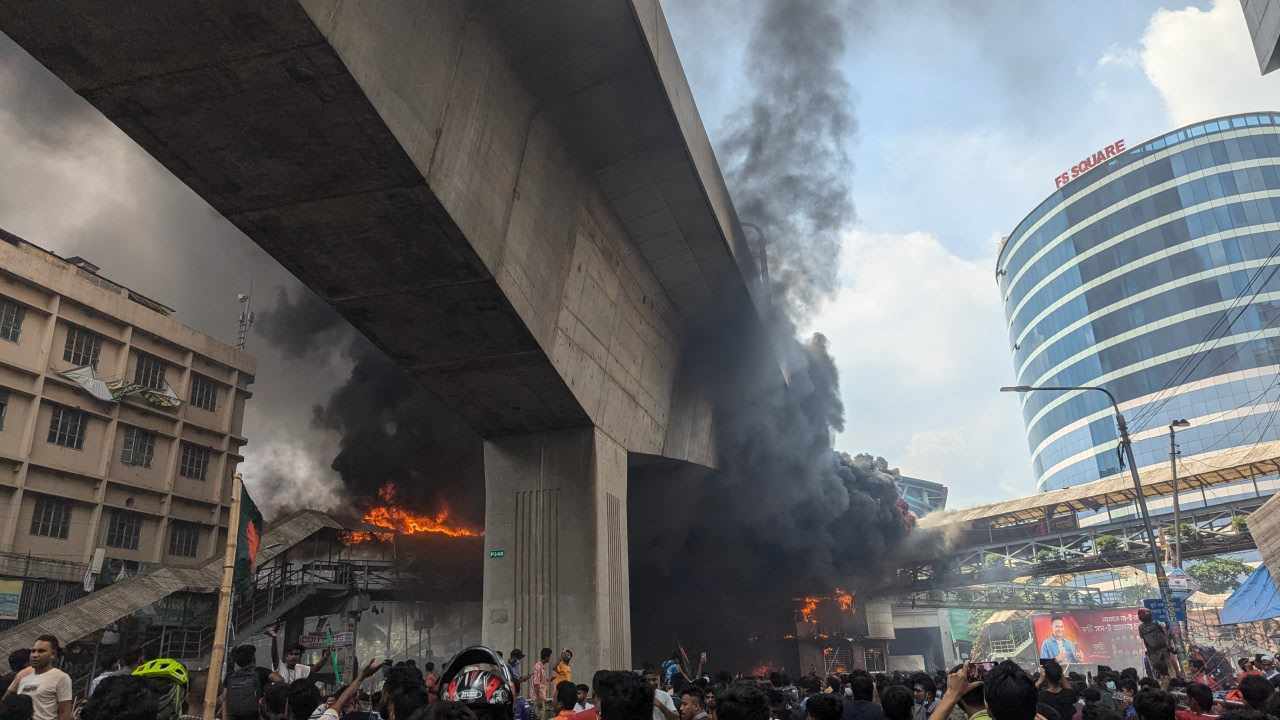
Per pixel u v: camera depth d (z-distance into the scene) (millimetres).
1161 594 23469
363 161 13203
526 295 18359
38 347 32594
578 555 22969
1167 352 95438
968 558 55531
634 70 18812
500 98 16812
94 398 34312
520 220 18000
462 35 14977
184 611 32625
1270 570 23844
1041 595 61312
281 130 12508
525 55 17219
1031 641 79750
